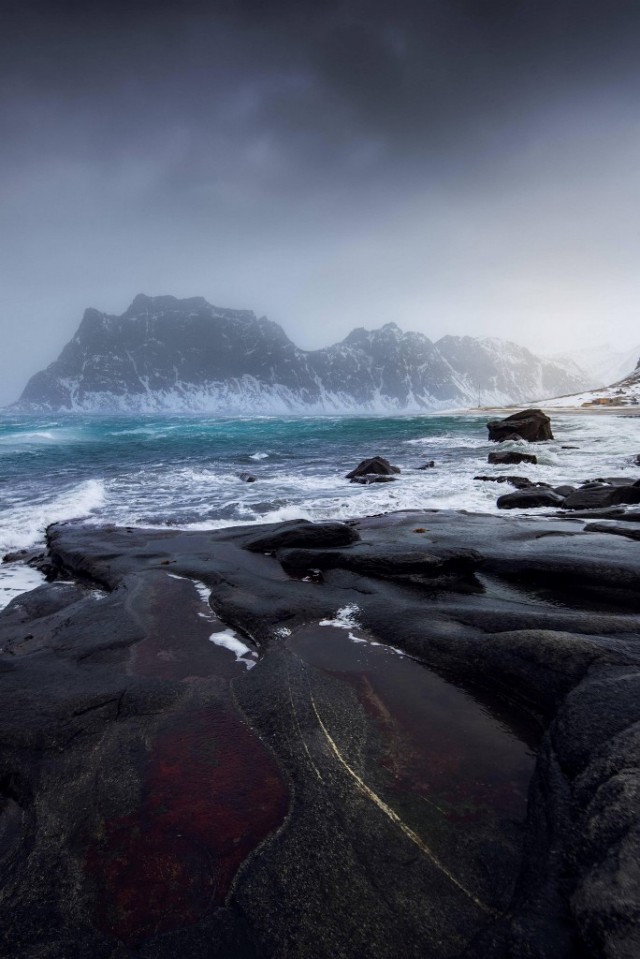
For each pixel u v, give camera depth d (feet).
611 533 25.26
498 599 17.53
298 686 11.77
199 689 12.01
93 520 35.17
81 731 10.40
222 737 10.04
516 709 10.96
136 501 43.21
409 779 8.62
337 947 5.80
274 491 47.70
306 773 8.83
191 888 6.68
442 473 57.88
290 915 6.21
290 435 140.77
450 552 20.33
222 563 22.86
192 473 62.34
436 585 19.19
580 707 9.36
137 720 10.75
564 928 5.50
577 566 18.33
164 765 9.25
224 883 6.72
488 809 7.84
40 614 18.83
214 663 13.57
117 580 21.30
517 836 7.23
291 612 16.49
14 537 32.04
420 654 13.41
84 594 20.79
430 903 6.24
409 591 18.54
